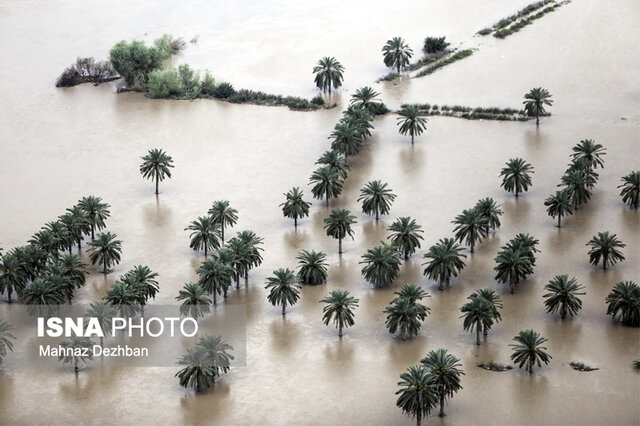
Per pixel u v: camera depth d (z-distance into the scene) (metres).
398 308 173.12
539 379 163.12
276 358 171.50
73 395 163.00
